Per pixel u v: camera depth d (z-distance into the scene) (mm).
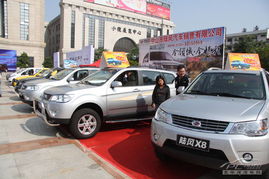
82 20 84000
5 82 23641
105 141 4750
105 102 5020
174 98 3756
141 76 5805
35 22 62906
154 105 5176
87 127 4832
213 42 11344
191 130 2814
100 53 77625
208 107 3029
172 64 13969
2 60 51938
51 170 3256
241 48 41844
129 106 5379
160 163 3684
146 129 5809
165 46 14547
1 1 58594
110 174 3164
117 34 94125
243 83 3830
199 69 12133
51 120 4633
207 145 2658
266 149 2543
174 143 2934
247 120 2652
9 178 2994
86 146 4410
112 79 5277
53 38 101688
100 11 88125
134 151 4203
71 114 4562
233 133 2604
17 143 4402
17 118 6621
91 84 5379
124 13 94375
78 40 82938
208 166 2703
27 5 61375
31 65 63219
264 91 3506
